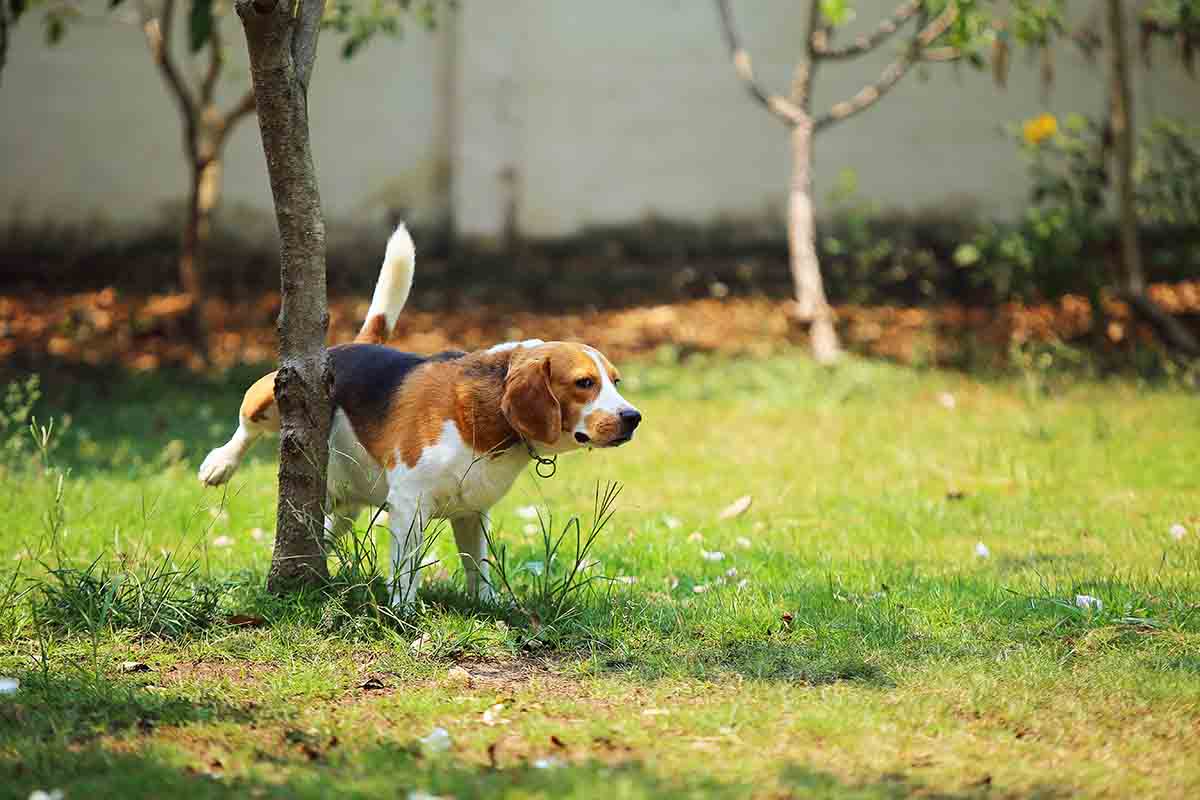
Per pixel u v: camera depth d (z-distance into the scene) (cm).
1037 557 809
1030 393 1345
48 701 545
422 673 601
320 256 671
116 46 1877
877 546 849
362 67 1933
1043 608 685
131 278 1836
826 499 992
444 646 630
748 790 454
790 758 497
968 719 546
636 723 533
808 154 1529
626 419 648
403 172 1956
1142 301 1509
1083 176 1623
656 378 1479
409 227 1962
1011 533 880
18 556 774
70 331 1606
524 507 948
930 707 552
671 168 1970
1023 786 472
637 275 1916
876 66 1933
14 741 496
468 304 1781
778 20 1942
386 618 654
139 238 1909
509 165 1947
